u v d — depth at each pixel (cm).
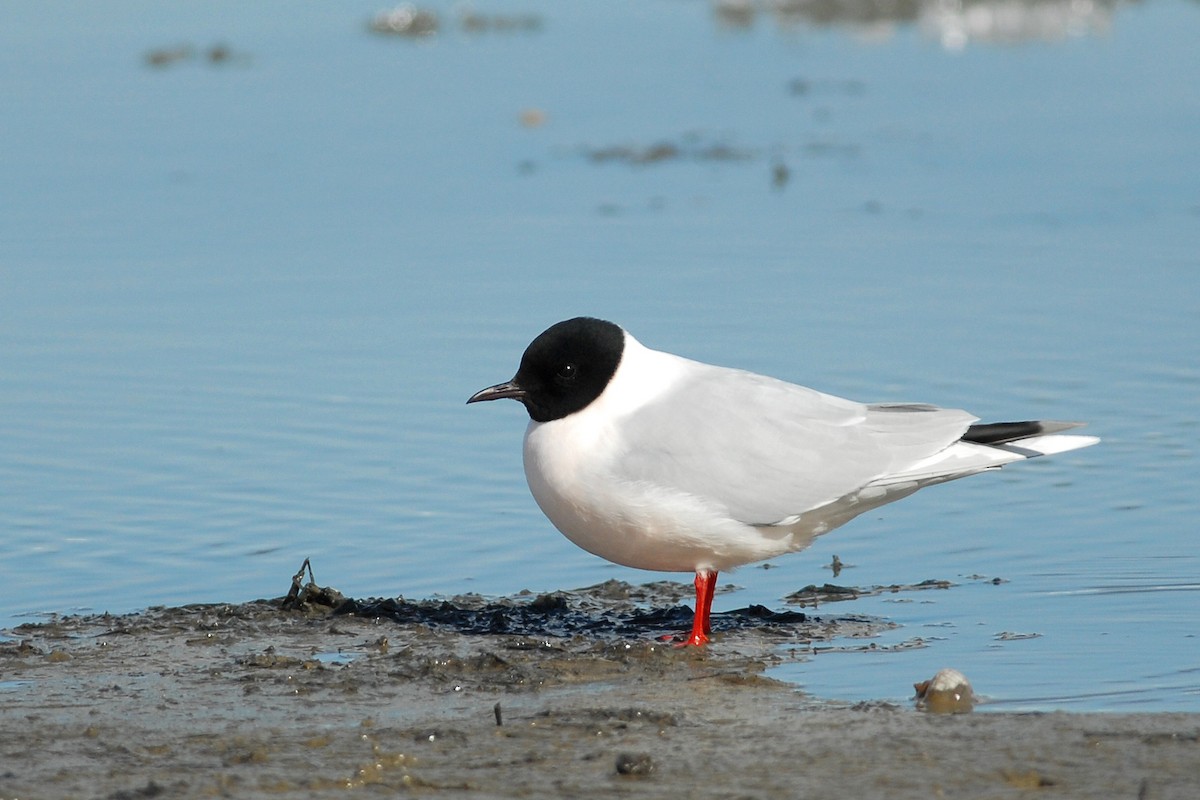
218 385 1612
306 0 3503
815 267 1958
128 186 2288
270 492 1374
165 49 3058
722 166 2430
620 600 1195
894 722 921
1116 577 1179
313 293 1875
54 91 2772
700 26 3425
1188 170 2356
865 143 2555
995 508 1341
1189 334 1716
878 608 1148
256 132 2573
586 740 897
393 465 1433
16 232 2086
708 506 1065
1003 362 1636
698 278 1911
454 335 1731
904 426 1098
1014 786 821
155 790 823
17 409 1551
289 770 854
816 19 3459
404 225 2136
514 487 1395
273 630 1112
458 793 820
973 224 2133
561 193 2289
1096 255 1998
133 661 1048
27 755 880
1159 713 929
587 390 1088
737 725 921
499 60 3091
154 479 1399
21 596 1183
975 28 3384
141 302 1848
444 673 1019
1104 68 3027
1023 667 1016
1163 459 1409
